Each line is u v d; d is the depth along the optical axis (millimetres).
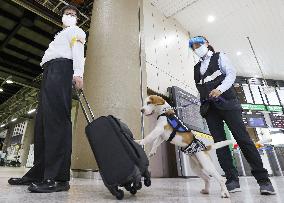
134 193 1382
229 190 1624
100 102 2980
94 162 2756
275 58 8367
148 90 4004
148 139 1524
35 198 1128
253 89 9492
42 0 4992
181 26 6117
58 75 1524
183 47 5758
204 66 1909
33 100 11500
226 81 1683
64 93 1517
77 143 3023
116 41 3330
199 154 1511
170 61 4941
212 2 5449
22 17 6152
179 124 1624
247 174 5133
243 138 1583
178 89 4363
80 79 1509
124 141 1218
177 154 3836
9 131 17875
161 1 5172
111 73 3113
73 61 1546
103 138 1233
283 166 6125
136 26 3740
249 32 6773
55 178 1441
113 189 1180
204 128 4773
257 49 7688
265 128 6738
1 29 6789
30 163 12414
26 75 9594
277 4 5746
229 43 7242
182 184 2328
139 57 3494
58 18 5004
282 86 9969
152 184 2326
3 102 13430
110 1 3631
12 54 8109
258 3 5668
